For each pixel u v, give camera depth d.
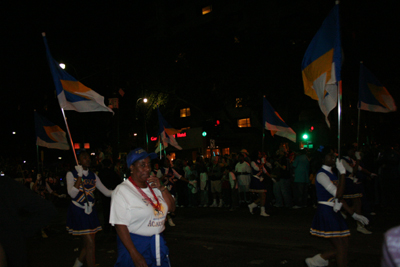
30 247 8.12
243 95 23.22
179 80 25.66
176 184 14.81
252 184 10.84
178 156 35.91
